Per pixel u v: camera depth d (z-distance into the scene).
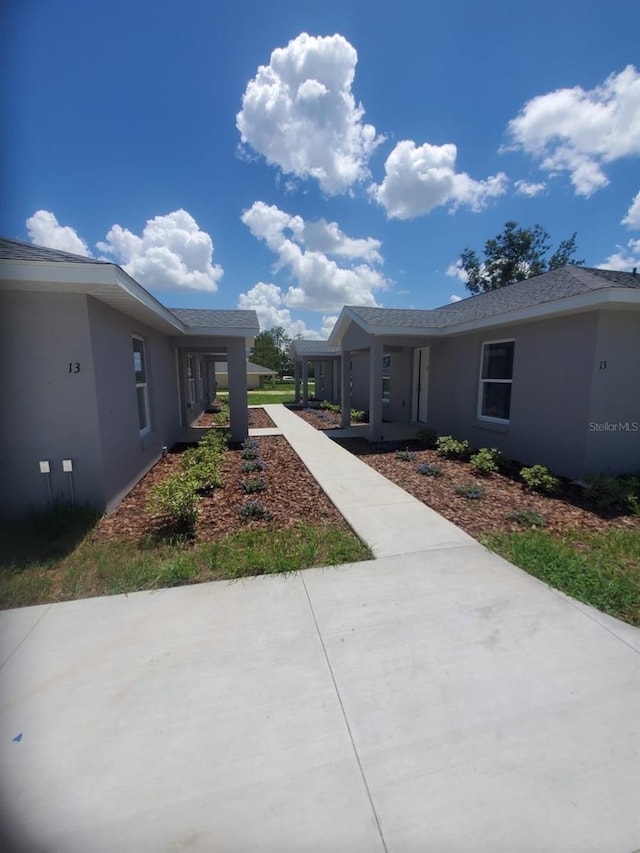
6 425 4.42
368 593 3.06
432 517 4.66
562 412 6.34
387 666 2.30
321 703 2.04
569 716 1.95
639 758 1.74
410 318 10.21
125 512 4.97
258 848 1.41
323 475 6.61
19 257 3.74
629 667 2.28
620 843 1.43
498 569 3.43
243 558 3.59
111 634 2.60
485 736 1.85
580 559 3.54
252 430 11.79
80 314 4.43
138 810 1.54
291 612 2.83
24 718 1.96
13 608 2.90
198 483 5.24
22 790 1.61
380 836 1.45
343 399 12.39
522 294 8.04
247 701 2.06
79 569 3.41
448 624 2.68
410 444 9.59
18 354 4.37
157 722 1.93
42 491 4.59
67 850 1.41
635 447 6.23
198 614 2.81
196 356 15.49
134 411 6.23
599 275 6.71
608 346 5.76
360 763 1.72
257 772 1.68
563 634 2.57
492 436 8.12
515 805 1.55
